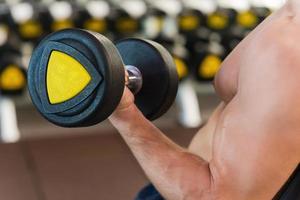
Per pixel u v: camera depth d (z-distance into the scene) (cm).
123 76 126
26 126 392
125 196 306
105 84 123
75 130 394
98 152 359
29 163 339
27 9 408
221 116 131
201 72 398
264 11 443
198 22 423
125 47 152
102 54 123
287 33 123
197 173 131
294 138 121
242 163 124
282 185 129
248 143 123
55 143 371
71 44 126
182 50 395
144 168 138
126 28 415
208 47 403
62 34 127
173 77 147
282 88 120
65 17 403
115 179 324
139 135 136
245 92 125
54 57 127
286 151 122
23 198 299
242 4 457
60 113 127
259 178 124
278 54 121
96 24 405
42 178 321
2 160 341
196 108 411
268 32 125
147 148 136
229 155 125
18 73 358
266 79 122
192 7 441
